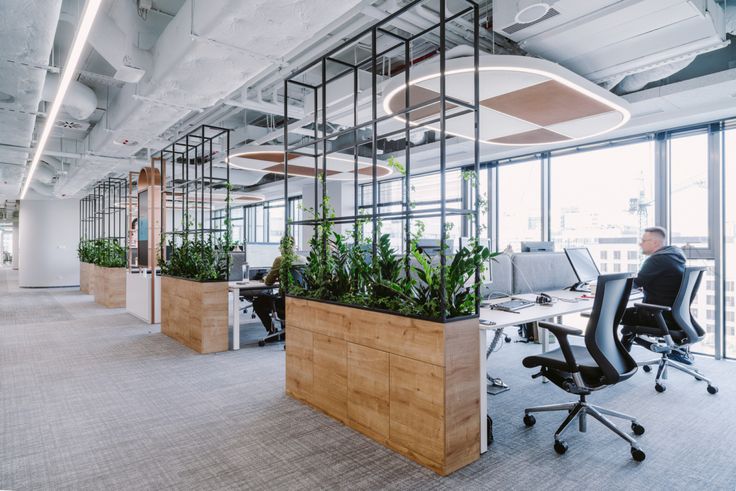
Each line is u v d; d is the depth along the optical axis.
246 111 7.82
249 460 2.52
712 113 4.93
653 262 3.88
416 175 9.19
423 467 2.43
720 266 5.18
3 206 19.39
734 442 2.76
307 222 3.60
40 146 6.64
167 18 5.04
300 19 3.24
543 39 3.74
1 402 3.44
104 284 9.09
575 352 2.93
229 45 3.60
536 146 6.73
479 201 2.54
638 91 4.91
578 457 2.56
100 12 3.86
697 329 3.86
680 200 5.59
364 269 2.95
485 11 4.18
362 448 2.66
